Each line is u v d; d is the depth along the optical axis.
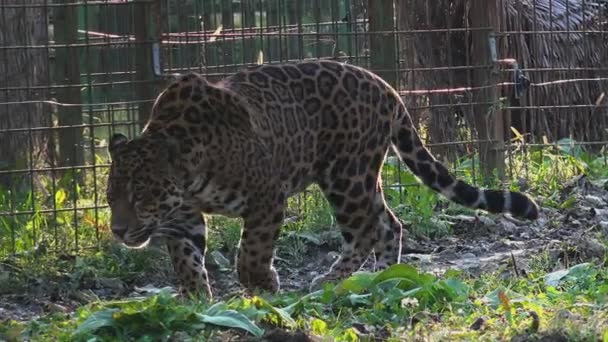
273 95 9.92
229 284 11.15
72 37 14.18
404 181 13.62
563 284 9.80
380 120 10.54
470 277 10.41
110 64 14.91
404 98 14.65
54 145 13.45
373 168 10.58
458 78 15.62
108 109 13.59
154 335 8.12
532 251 11.76
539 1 17.72
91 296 10.45
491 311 8.80
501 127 14.37
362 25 14.67
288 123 9.94
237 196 9.52
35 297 10.70
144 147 9.20
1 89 11.81
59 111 14.14
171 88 9.57
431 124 15.02
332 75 10.32
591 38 17.38
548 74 16.83
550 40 17.17
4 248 11.91
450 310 8.82
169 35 13.25
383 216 10.81
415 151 10.84
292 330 8.25
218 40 14.65
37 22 14.42
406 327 8.42
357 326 8.51
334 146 10.33
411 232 12.82
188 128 9.36
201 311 8.48
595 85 17.30
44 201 13.23
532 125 16.27
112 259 11.55
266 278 9.82
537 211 10.66
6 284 10.89
